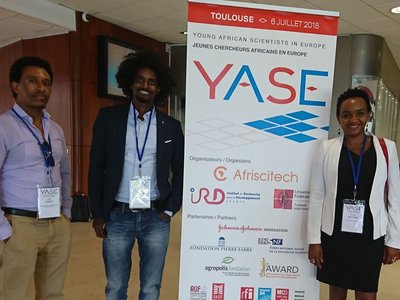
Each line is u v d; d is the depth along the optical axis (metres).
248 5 1.77
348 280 1.79
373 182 1.73
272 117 1.84
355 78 6.43
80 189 5.95
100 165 1.97
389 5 4.87
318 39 1.82
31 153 1.82
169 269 3.54
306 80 1.84
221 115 1.81
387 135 8.31
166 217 2.03
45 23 5.34
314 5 4.91
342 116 1.80
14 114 1.83
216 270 1.90
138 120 1.98
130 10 5.59
